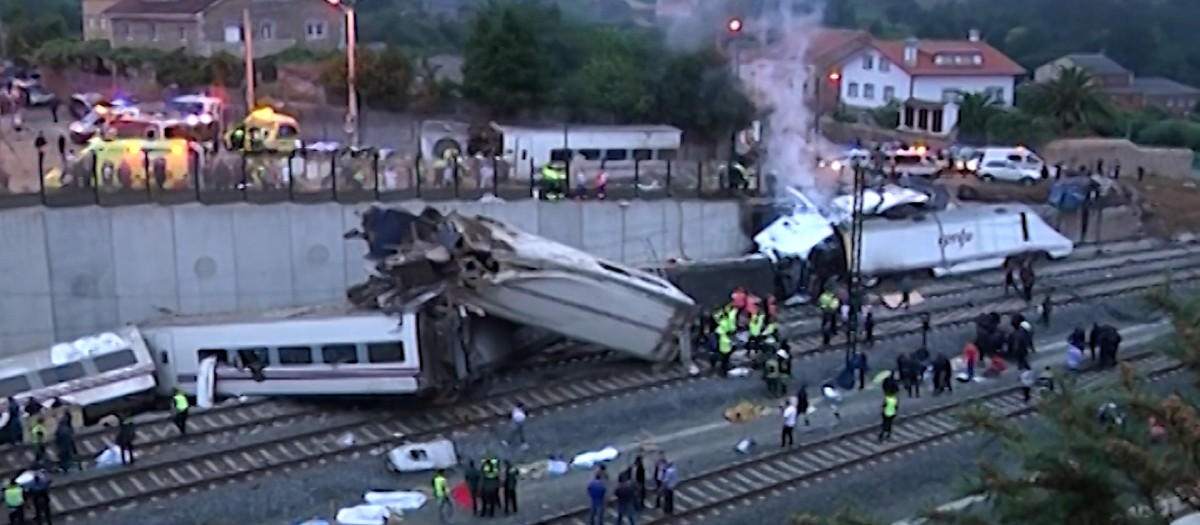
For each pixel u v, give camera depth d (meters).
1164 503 15.71
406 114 84.31
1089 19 181.75
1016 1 192.88
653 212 60.84
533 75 82.56
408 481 38.78
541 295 46.62
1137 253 71.94
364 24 125.75
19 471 38.50
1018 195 76.69
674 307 49.16
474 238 47.44
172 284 52.94
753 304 53.59
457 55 111.06
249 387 45.47
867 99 128.12
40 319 51.09
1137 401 14.84
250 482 38.19
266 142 68.31
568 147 71.19
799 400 43.81
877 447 41.38
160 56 98.62
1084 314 58.88
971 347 49.03
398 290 45.06
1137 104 150.25
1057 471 15.07
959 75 125.94
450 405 45.00
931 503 19.66
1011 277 61.72
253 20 107.75
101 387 44.06
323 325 44.41
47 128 78.12
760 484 38.12
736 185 64.25
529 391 46.66
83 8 121.25
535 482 38.81
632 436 43.03
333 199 55.00
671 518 35.31
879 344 53.47
